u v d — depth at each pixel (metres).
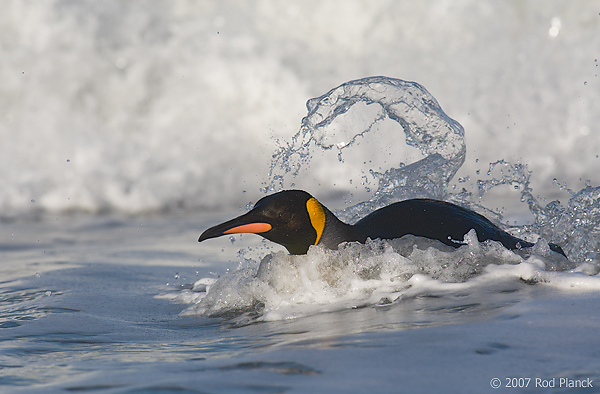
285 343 5.82
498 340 5.32
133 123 24.17
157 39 24.98
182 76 24.56
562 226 9.45
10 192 21.59
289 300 7.80
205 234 8.10
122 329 7.29
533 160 22.97
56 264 12.55
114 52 24.69
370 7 25.66
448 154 11.08
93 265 12.24
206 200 22.61
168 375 4.95
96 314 8.12
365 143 21.48
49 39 24.45
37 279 10.77
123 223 19.34
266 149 23.69
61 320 7.68
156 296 9.38
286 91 24.39
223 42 24.97
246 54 24.80
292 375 4.72
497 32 25.00
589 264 7.67
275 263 8.20
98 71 24.41
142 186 22.33
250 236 15.58
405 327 5.98
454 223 8.34
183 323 7.62
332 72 25.16
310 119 10.90
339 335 5.90
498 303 6.55
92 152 22.95
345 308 7.22
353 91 10.91
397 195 10.73
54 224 19.25
